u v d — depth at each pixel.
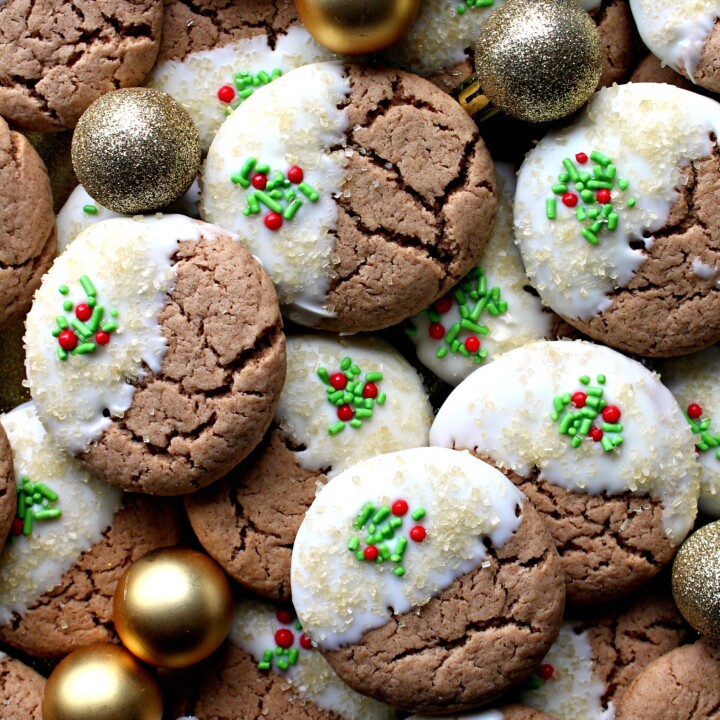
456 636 0.50
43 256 0.52
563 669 0.52
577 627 0.52
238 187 0.51
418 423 0.52
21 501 0.51
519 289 0.52
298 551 0.50
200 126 0.52
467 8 0.52
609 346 0.52
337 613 0.50
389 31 0.50
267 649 0.52
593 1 0.52
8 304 0.51
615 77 0.52
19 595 0.51
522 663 0.50
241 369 0.50
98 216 0.52
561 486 0.51
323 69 0.51
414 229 0.51
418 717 0.51
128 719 0.50
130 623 0.50
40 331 0.50
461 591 0.50
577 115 0.51
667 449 0.51
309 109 0.50
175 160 0.49
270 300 0.50
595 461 0.51
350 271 0.51
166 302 0.50
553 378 0.51
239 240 0.51
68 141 0.54
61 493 0.51
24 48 0.51
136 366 0.50
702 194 0.50
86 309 0.50
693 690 0.50
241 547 0.52
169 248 0.50
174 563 0.50
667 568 0.53
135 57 0.51
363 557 0.50
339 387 0.52
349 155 0.51
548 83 0.49
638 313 0.51
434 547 0.50
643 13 0.51
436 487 0.50
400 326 0.53
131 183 0.49
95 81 0.51
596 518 0.51
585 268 0.51
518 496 0.50
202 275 0.50
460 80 0.52
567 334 0.53
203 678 0.52
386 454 0.51
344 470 0.52
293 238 0.51
